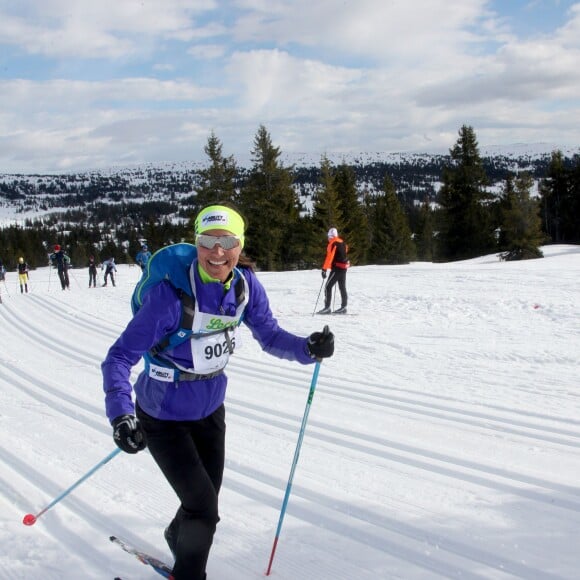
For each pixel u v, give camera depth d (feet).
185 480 7.35
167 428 7.53
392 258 160.25
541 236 117.19
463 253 157.28
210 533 7.43
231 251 7.00
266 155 136.46
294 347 8.24
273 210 133.59
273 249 135.03
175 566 7.47
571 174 163.73
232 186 142.00
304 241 136.46
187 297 7.04
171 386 7.36
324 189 133.80
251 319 8.23
